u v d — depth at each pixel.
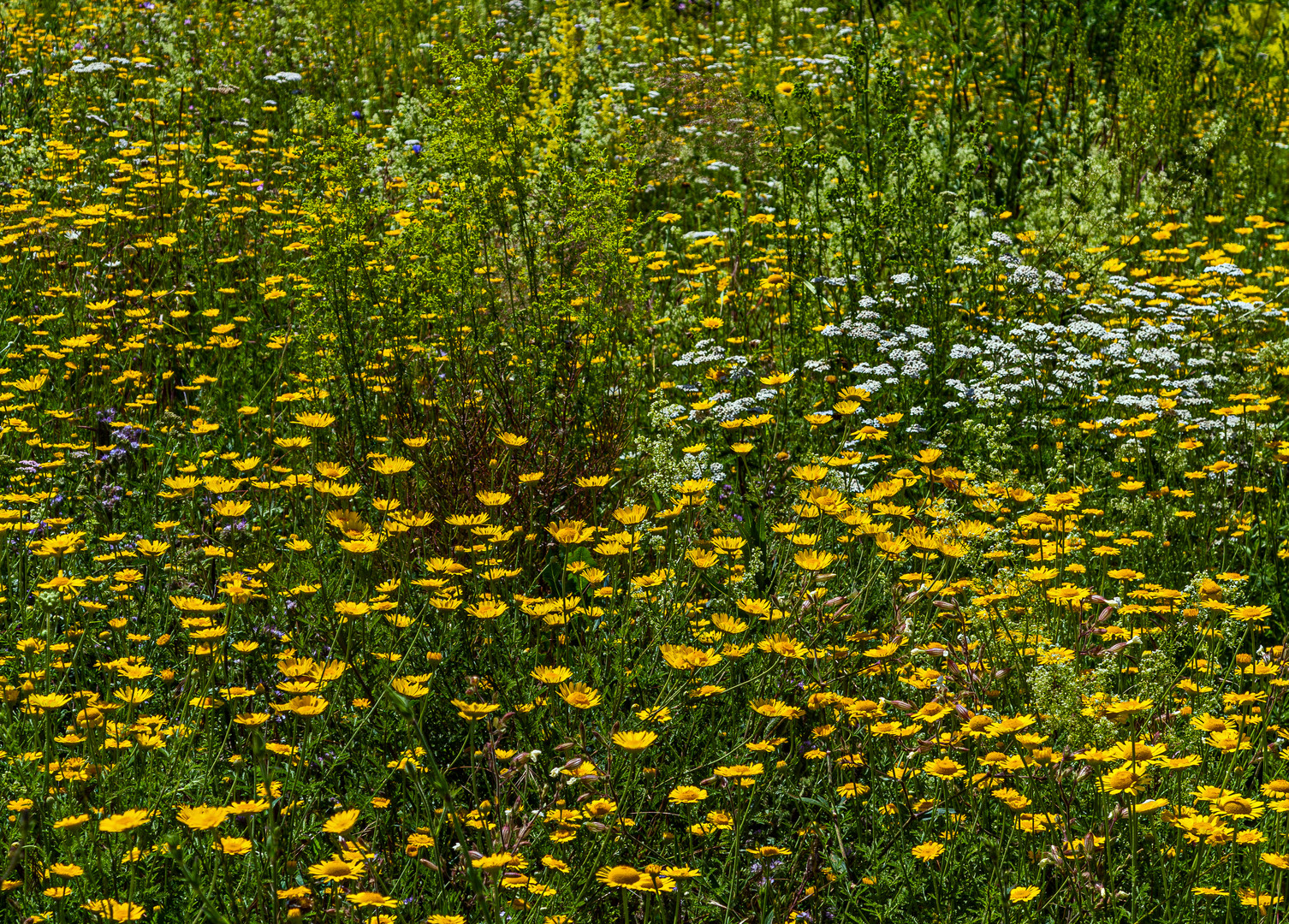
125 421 4.48
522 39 10.86
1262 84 8.63
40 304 5.36
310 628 3.00
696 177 7.49
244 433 4.64
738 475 4.27
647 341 5.11
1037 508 3.82
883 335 5.10
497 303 4.64
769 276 5.80
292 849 2.28
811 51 10.08
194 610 2.61
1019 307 5.79
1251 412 4.76
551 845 2.44
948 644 3.13
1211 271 6.07
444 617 3.08
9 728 2.46
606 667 2.85
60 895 2.02
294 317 5.50
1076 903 2.34
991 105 8.13
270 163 7.43
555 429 4.14
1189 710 2.74
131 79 8.34
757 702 2.54
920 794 2.70
